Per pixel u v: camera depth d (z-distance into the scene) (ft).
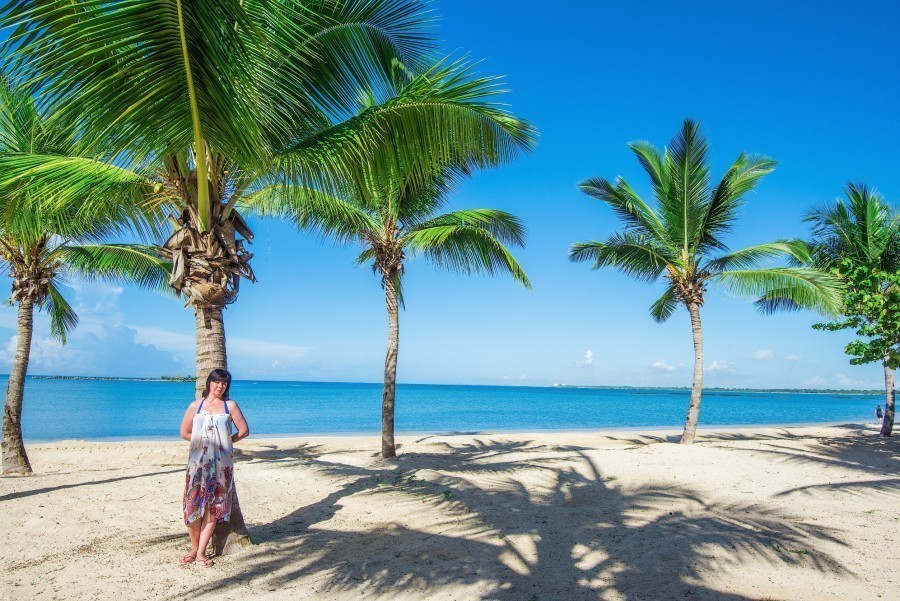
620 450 37.76
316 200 25.11
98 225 27.96
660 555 15.47
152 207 20.12
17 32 10.62
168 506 19.30
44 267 31.30
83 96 12.12
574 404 219.82
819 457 35.78
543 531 17.84
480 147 18.10
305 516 19.07
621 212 46.70
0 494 21.16
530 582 13.33
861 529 18.63
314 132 17.46
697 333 45.21
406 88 16.40
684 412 163.73
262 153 14.89
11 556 14.25
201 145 15.01
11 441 29.99
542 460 32.99
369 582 13.05
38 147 22.62
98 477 25.72
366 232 37.45
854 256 49.06
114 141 13.51
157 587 12.49
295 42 14.73
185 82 13.19
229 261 16.42
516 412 151.33
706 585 13.33
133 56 12.08
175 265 16.10
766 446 42.60
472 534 17.29
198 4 11.32
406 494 22.63
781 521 19.62
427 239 34.24
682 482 26.99
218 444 14.23
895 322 32.63
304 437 59.52
